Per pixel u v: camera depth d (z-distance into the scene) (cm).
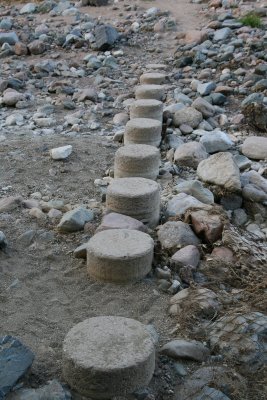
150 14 912
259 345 265
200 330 279
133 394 234
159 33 850
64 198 423
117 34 831
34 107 642
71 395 235
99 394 232
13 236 364
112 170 462
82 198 423
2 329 279
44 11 983
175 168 473
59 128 573
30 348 266
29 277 323
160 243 349
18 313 291
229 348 265
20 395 231
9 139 540
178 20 890
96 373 229
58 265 335
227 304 301
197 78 703
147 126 489
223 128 564
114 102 644
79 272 326
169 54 791
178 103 591
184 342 266
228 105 625
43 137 547
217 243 356
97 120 598
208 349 268
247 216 417
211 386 246
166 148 520
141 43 830
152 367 241
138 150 426
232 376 250
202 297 299
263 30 803
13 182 449
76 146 521
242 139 538
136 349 239
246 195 420
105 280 313
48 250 350
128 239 324
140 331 251
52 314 292
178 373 254
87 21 905
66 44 827
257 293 309
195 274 328
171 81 704
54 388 233
